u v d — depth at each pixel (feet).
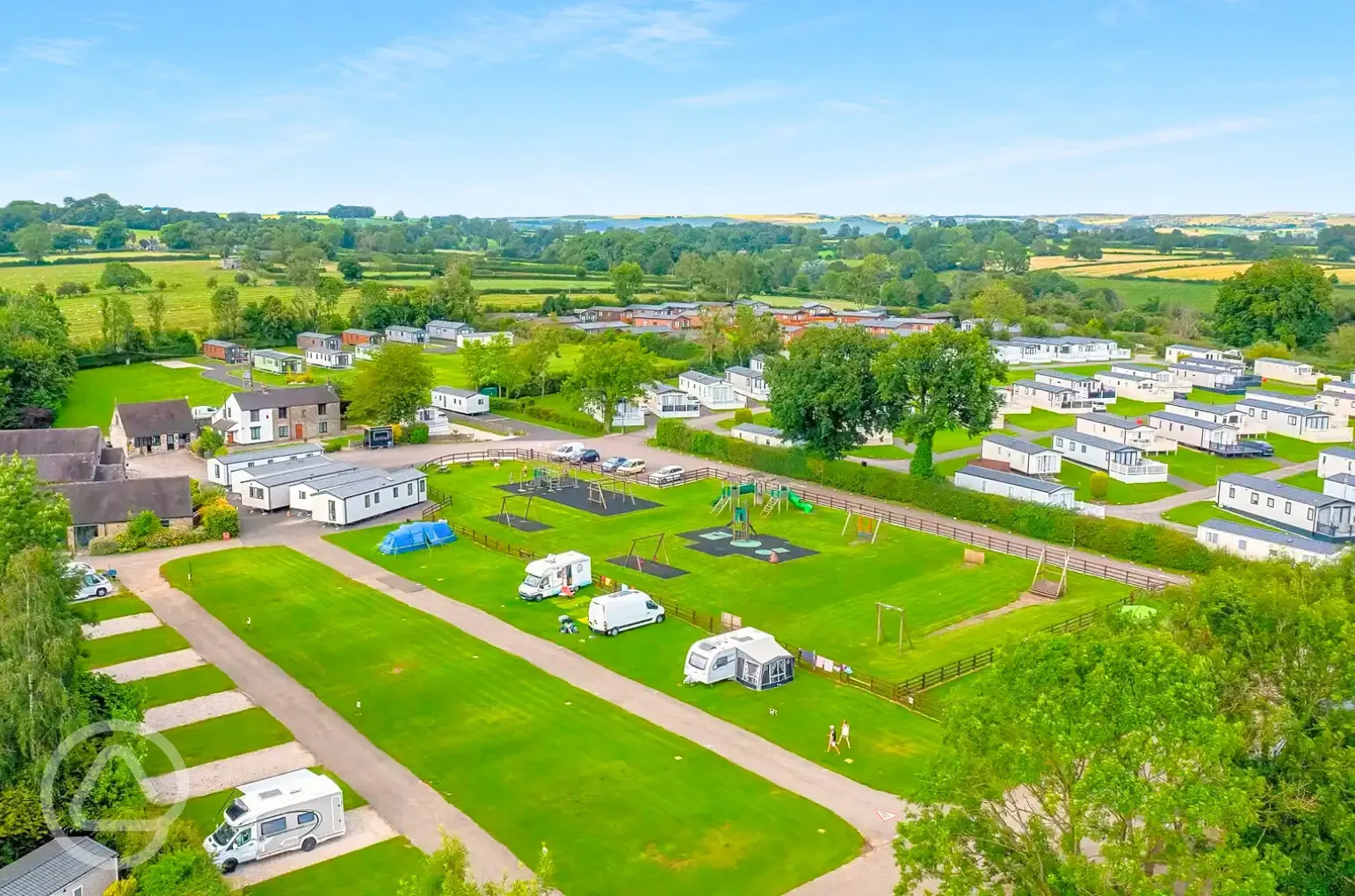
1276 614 132.16
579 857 146.61
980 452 425.28
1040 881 107.65
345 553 294.87
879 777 171.22
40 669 140.46
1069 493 330.75
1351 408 481.05
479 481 384.68
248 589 263.08
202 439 416.05
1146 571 282.97
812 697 203.10
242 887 138.31
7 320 516.32
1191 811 96.89
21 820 133.90
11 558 157.99
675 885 140.15
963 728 118.32
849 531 322.14
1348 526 306.55
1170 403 476.54
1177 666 111.34
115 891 127.34
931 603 256.93
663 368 615.57
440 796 163.94
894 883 141.18
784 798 163.53
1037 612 249.34
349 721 190.19
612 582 266.16
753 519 335.88
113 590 258.78
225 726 187.21
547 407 527.81
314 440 453.99
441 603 254.88
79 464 343.05
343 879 140.67
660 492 372.38
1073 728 106.22
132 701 159.33
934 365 352.28
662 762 175.52
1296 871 113.70
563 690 204.85
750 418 470.39
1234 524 293.02
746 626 240.12
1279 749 124.67
